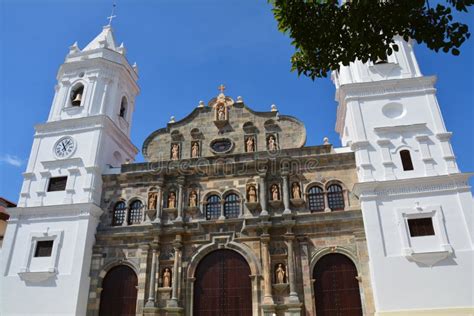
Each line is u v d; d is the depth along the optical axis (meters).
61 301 31.41
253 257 31.64
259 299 30.28
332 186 33.59
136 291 32.62
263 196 33.28
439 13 12.47
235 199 34.53
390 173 31.36
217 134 37.78
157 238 33.34
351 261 30.69
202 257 32.75
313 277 30.56
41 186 36.66
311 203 33.25
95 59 41.91
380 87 35.19
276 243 31.94
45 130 39.69
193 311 31.12
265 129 37.12
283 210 33.03
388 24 12.88
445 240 28.17
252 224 32.41
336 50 14.23
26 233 34.59
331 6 14.01
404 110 33.88
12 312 31.61
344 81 37.50
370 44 13.23
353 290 29.66
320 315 29.38
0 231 43.62
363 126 33.78
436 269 27.53
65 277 32.22
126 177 36.72
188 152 37.56
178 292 31.44
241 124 37.81
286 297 29.89
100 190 36.69
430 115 33.22
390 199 30.38
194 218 34.12
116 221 35.56
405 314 26.58
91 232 34.28
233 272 31.98
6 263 33.56
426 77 34.41
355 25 12.98
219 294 31.42
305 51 15.02
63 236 33.94
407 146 32.31
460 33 12.29
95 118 38.84
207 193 34.91
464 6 11.59
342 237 31.25
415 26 12.73
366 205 30.38
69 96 41.41
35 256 33.69
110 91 41.78
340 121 40.66
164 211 34.75
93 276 33.31
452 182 30.09
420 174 31.02
